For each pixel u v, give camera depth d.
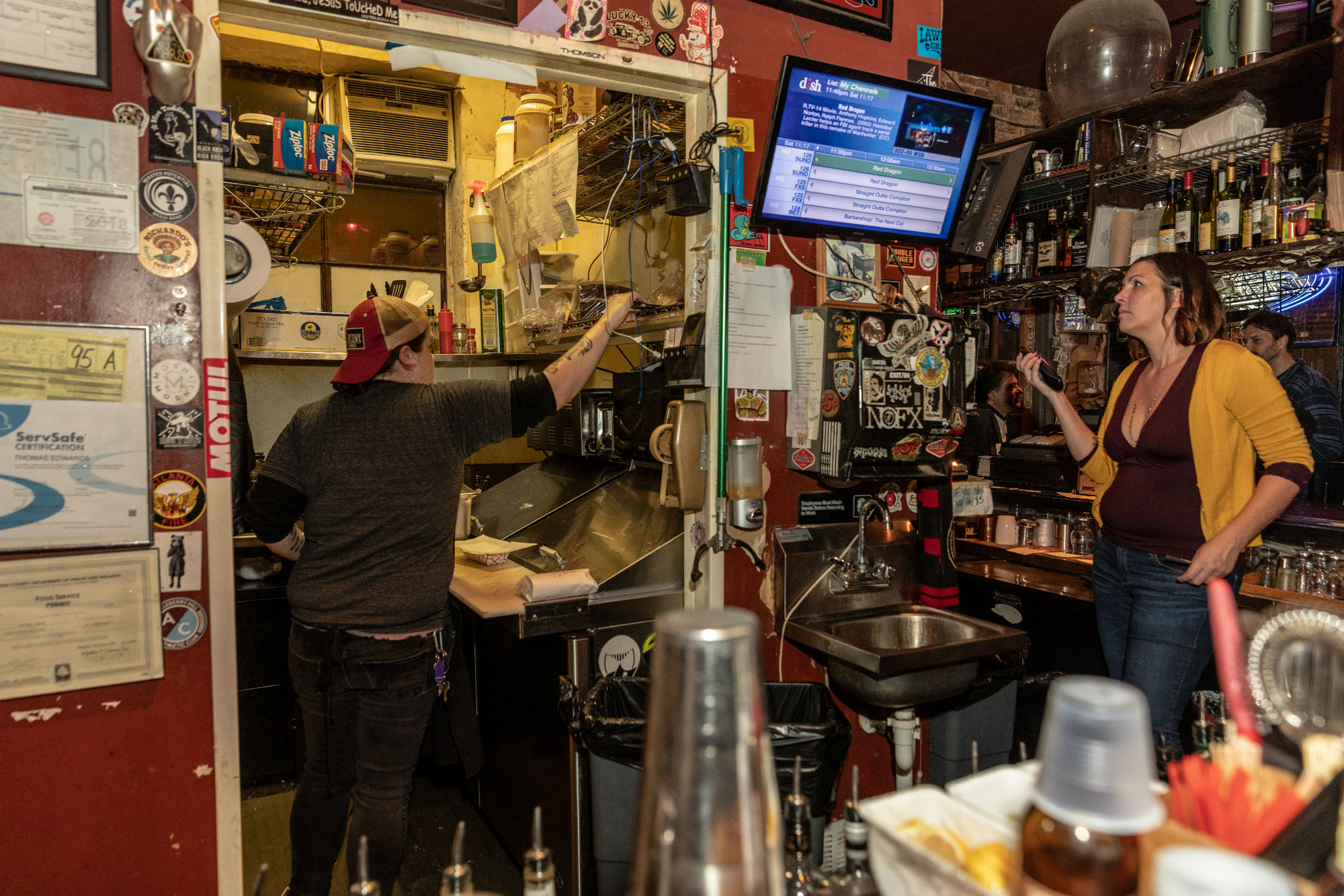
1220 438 1.83
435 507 1.75
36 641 1.42
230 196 2.50
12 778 1.41
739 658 0.54
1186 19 3.53
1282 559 2.32
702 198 2.07
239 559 2.94
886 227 2.26
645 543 2.43
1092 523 2.92
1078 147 3.04
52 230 1.41
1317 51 2.23
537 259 3.11
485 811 2.63
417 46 1.77
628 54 1.95
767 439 2.25
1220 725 1.00
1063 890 0.58
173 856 1.53
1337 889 0.69
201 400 1.53
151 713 1.51
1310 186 2.40
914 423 2.13
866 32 2.29
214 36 1.52
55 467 1.42
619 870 1.69
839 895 0.81
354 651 1.71
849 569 2.25
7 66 1.36
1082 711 0.57
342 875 2.30
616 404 2.88
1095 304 2.82
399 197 4.08
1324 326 2.85
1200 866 0.47
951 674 1.90
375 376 1.77
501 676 2.46
